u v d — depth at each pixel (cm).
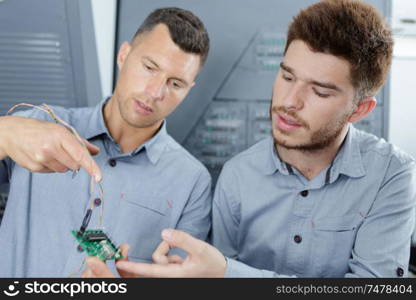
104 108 105
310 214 98
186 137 131
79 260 90
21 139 70
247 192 102
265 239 101
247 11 129
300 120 82
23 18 122
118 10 128
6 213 96
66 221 94
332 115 82
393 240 92
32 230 94
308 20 79
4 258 93
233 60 130
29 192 96
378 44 81
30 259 93
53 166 73
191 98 130
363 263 90
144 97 91
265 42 129
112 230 96
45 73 125
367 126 131
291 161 97
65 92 126
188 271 73
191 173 103
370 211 96
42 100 126
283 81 83
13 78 124
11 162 100
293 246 99
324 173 96
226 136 131
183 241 70
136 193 98
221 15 129
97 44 128
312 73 77
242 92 130
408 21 129
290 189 99
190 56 92
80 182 96
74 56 125
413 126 135
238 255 108
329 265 98
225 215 105
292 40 81
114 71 130
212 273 76
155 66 90
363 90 84
